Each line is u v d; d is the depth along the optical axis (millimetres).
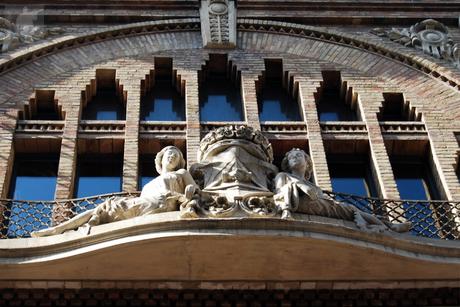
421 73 21000
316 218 13922
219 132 15562
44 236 13805
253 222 13320
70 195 17531
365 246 13500
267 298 13992
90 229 13586
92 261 13406
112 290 13773
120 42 21484
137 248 13266
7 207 16188
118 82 20344
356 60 21359
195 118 19422
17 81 19875
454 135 19281
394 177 18969
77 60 20766
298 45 21766
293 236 13266
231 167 14875
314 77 20781
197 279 13828
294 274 13883
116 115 20156
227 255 13500
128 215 13820
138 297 13844
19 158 18641
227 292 13953
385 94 20453
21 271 13414
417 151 19359
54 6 22281
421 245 13820
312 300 14055
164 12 22484
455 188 18000
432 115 19812
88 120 19391
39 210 15578
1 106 19188
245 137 15508
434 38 22109
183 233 13148
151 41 21625
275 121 19797
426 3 23109
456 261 13867
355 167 19172
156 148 18938
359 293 14102
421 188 18875
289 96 20812
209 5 22422
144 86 20500
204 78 21047
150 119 20094
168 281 13805
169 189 14172
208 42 21422
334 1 22844
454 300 14211
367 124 19531
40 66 20406
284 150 19141
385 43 21859
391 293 14133
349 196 15773
